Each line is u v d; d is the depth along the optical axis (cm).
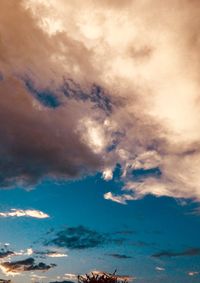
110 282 1118
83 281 1124
